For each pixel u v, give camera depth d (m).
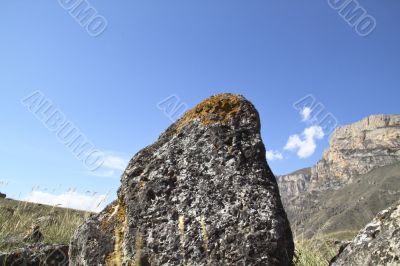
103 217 5.45
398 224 4.06
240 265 4.40
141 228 4.92
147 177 5.28
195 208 4.87
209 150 5.26
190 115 5.80
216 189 4.95
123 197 5.38
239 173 5.02
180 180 5.13
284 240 4.62
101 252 5.12
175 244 4.69
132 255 4.82
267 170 5.17
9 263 6.83
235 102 5.69
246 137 5.36
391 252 3.92
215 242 4.58
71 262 5.49
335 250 6.97
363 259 4.14
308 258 6.79
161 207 4.99
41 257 6.97
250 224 4.62
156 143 5.74
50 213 11.27
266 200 4.81
